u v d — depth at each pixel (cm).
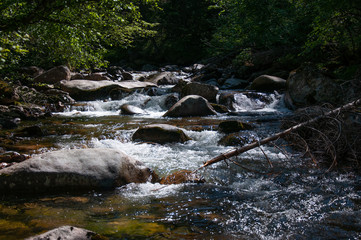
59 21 797
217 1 1783
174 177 423
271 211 318
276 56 1645
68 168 374
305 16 1383
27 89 1286
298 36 1485
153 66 3127
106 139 700
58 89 1441
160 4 3309
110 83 1466
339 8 944
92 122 907
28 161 375
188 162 519
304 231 272
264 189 391
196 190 382
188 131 738
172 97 1203
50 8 757
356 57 1191
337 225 283
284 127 675
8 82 1298
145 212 312
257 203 339
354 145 493
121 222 286
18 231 261
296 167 477
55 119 981
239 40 1761
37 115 1036
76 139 689
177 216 303
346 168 464
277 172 454
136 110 1104
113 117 1020
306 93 1035
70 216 297
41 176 362
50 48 986
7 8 746
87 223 282
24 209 313
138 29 1523
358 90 732
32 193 356
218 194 368
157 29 3478
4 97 1142
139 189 383
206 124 825
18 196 349
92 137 710
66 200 340
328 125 539
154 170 471
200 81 1722
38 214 300
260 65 1672
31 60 1747
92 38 883
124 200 345
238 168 480
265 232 271
